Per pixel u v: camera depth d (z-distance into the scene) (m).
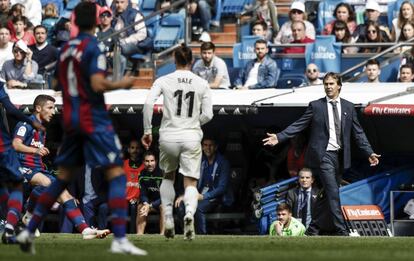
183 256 27.58
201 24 67.25
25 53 60.94
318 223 48.03
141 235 43.75
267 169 55.81
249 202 54.78
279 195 51.38
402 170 52.84
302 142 52.78
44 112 42.47
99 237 40.41
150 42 64.94
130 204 53.72
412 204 51.06
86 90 28.05
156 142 56.16
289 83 61.06
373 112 50.12
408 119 52.91
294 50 62.34
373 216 51.00
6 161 35.66
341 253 29.19
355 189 51.72
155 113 53.78
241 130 55.72
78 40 28.12
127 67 64.38
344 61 61.84
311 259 26.72
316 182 49.62
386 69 59.56
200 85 37.72
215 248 31.77
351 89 53.84
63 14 71.62
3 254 28.45
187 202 37.09
